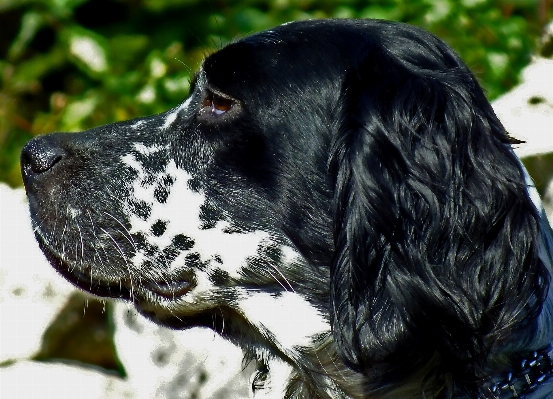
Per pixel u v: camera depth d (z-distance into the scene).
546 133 6.24
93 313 6.79
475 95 4.43
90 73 8.84
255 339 4.77
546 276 4.23
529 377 4.25
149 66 8.48
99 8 9.53
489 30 7.91
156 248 4.53
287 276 4.48
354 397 4.57
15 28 10.01
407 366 4.22
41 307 6.72
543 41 7.59
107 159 4.59
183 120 4.58
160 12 9.01
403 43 4.51
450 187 4.16
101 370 6.73
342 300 4.23
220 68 4.43
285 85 4.37
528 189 4.46
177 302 4.59
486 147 4.26
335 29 4.49
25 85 9.27
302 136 4.35
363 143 4.20
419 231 4.14
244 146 4.42
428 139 4.21
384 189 4.16
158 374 6.15
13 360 6.63
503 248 4.16
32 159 4.63
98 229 4.55
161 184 4.53
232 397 5.96
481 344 4.12
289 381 4.89
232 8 8.70
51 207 4.59
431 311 4.11
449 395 4.27
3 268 6.79
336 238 4.25
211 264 4.51
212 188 4.46
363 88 4.31
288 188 4.38
